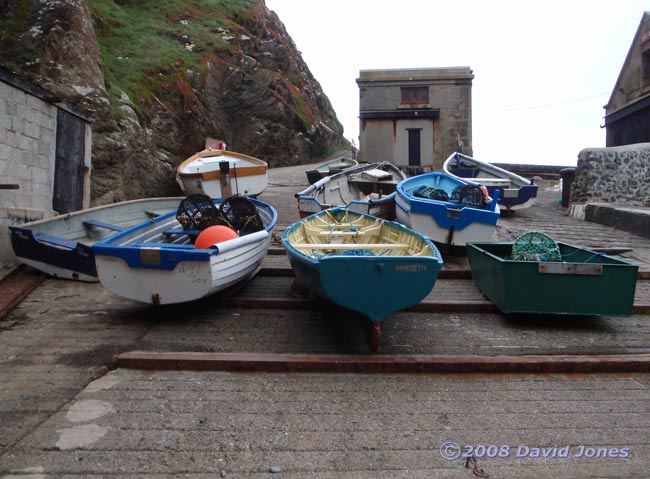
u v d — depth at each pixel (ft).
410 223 27.22
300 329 18.10
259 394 13.37
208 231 19.88
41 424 11.75
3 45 43.06
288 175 77.36
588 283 17.89
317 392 13.53
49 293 22.44
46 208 28.89
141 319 19.19
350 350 16.07
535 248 20.16
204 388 13.66
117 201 42.32
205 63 84.23
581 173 42.09
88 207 34.17
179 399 13.03
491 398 13.32
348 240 23.15
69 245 23.75
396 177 50.67
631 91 69.67
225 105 88.33
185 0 104.01
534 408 12.80
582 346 16.67
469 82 87.97
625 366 14.96
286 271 25.11
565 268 17.85
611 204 40.14
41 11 45.06
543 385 14.11
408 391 13.66
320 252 21.07
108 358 15.39
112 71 64.23
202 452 10.77
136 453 10.69
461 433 11.62
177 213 22.68
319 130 114.01
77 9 46.68
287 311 20.21
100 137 43.04
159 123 62.34
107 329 18.08
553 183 86.43
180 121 68.95
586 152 41.70
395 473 10.16
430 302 20.30
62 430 11.51
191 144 70.69
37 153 27.99
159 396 13.17
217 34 95.40
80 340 16.97
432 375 14.70
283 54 108.68
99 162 42.47
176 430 11.59
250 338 17.16
